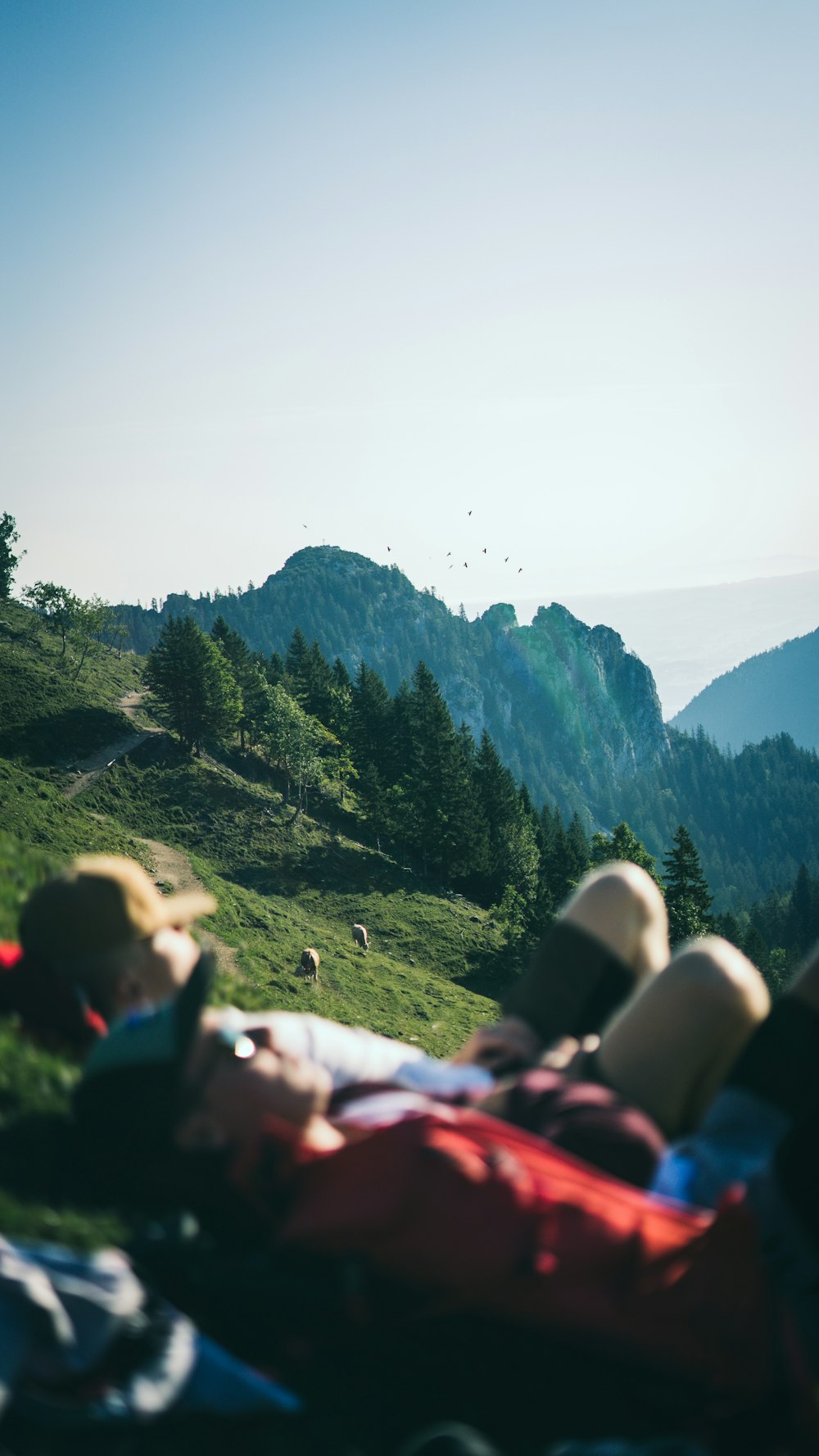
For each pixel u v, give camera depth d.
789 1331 2.44
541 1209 2.47
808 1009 2.88
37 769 115.12
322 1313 2.59
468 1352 2.54
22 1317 2.34
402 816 126.69
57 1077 3.66
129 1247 2.81
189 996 2.76
